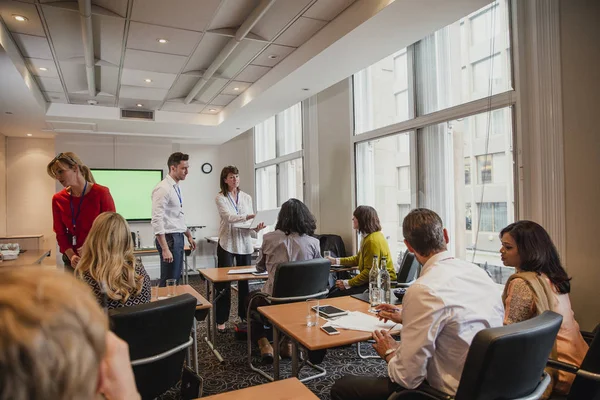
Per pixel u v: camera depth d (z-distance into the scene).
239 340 3.62
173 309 1.69
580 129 2.43
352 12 3.13
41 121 6.07
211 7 3.15
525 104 2.76
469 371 1.15
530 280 1.65
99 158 7.34
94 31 3.53
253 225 3.64
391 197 4.41
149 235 7.59
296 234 2.87
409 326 1.35
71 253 2.66
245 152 8.12
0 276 0.36
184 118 6.46
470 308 1.34
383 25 3.05
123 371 0.52
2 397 0.31
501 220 3.13
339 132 5.06
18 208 7.23
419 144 3.92
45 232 7.37
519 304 1.63
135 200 7.51
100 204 2.71
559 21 2.53
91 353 0.36
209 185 8.17
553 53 2.56
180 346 1.79
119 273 1.77
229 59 4.26
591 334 1.87
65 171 2.57
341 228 5.06
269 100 5.11
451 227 3.60
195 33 3.60
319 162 5.45
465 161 3.45
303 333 1.78
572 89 2.46
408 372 1.33
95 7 3.11
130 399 0.52
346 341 1.68
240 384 2.75
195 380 1.76
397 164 4.30
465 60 3.37
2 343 0.31
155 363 1.70
